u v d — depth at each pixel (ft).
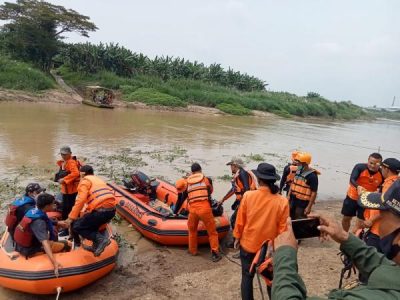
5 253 16.78
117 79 155.84
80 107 113.29
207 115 129.59
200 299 17.13
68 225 19.06
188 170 43.27
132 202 25.48
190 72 184.24
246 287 14.65
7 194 29.84
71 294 17.13
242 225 14.71
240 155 56.13
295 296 4.63
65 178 22.21
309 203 21.94
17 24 156.76
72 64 167.02
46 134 58.90
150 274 19.29
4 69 128.98
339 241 5.19
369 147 85.66
